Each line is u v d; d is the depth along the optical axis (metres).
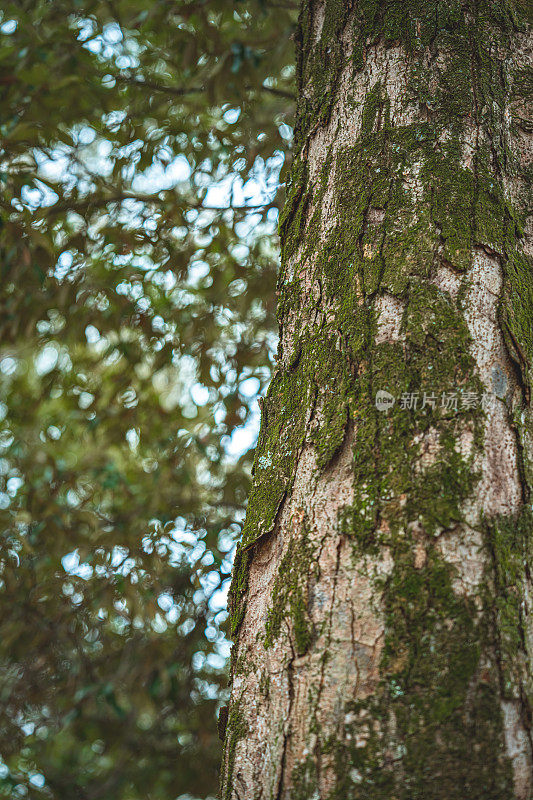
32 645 3.80
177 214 3.34
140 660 3.82
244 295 3.67
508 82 1.34
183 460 3.80
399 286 1.14
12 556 3.60
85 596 3.78
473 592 0.96
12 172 3.02
